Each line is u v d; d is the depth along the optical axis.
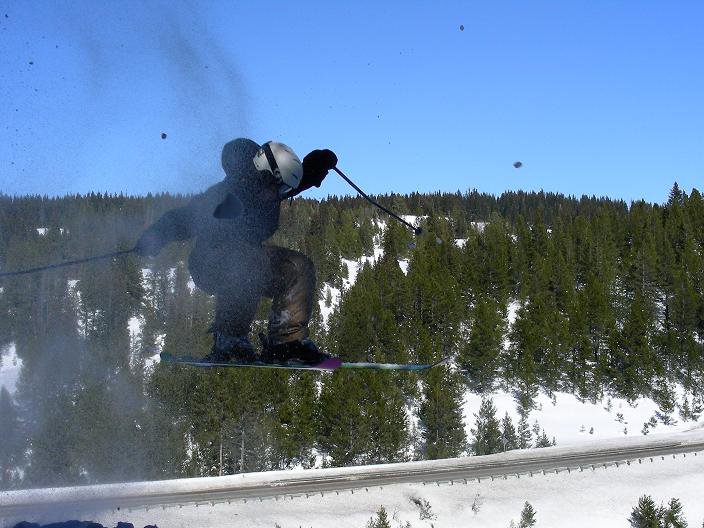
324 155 6.29
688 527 41.25
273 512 37.88
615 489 44.25
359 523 38.03
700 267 87.56
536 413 63.44
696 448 51.09
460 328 74.31
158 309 55.59
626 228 110.94
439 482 43.41
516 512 41.25
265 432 48.75
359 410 50.09
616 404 65.75
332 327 66.31
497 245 96.50
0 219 61.91
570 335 69.25
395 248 111.25
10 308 58.47
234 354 6.04
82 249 61.44
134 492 39.81
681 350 71.06
